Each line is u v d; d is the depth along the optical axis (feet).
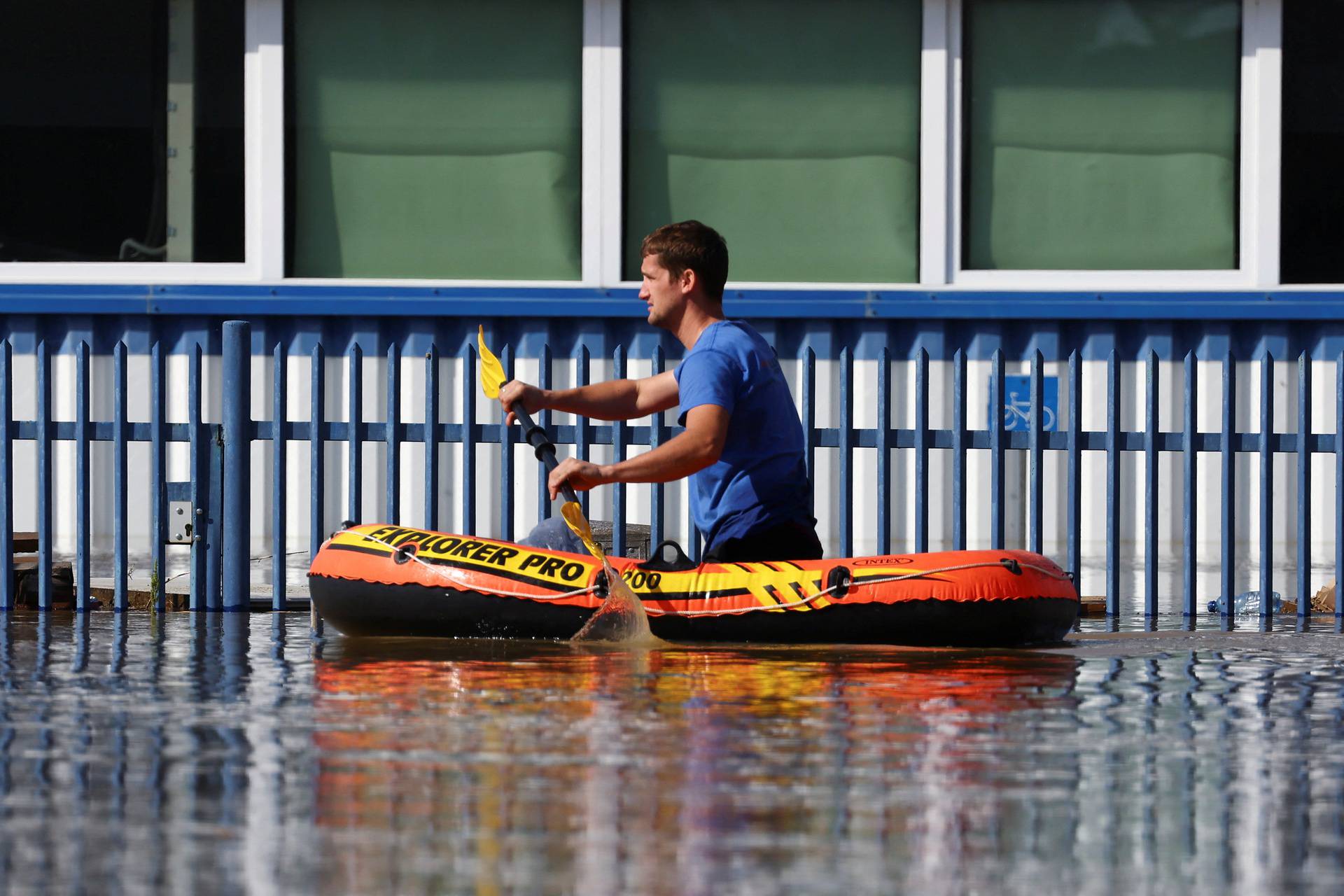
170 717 43.55
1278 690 49.70
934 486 98.84
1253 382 98.02
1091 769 37.45
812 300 98.58
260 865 29.37
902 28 101.65
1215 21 101.19
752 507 64.28
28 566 83.82
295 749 39.01
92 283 99.40
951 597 61.31
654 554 63.82
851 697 47.39
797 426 65.62
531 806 33.53
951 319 98.63
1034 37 101.65
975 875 29.07
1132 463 98.27
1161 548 98.22
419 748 39.19
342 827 31.96
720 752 38.83
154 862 29.60
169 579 86.48
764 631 61.72
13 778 36.01
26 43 101.55
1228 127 101.55
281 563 79.41
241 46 101.65
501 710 44.68
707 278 65.21
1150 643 64.49
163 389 80.33
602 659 56.39
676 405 70.44
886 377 80.02
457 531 99.04
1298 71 100.99
